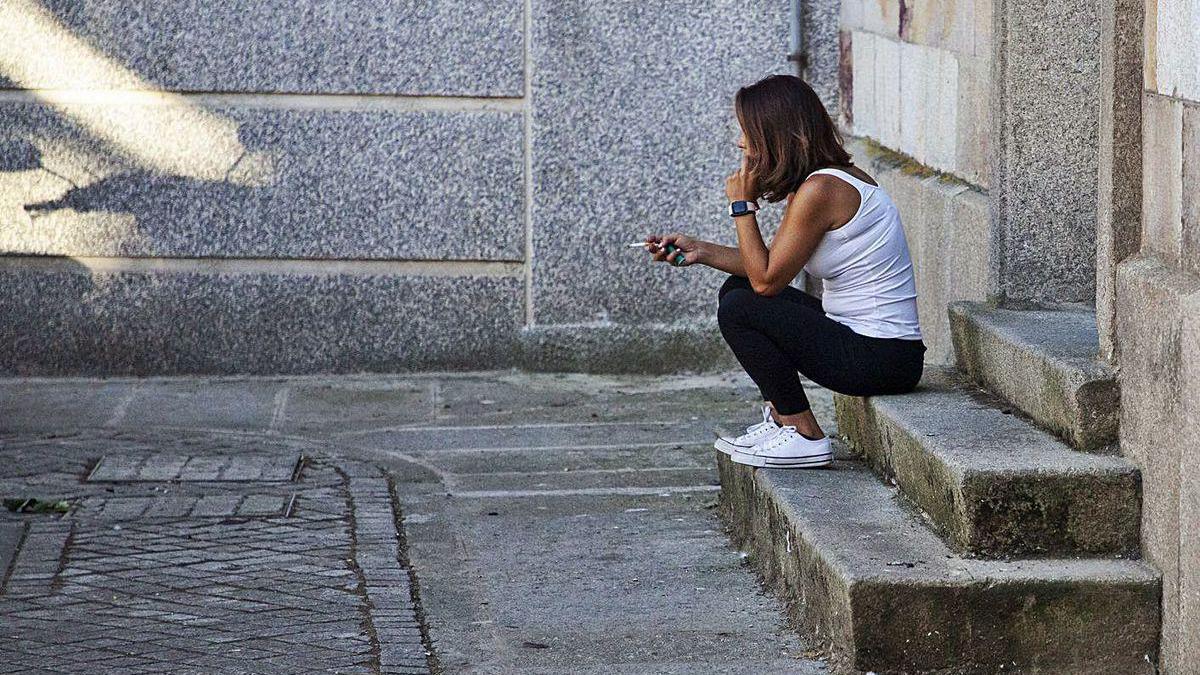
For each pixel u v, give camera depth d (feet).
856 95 50.62
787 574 28.96
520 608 29.48
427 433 45.06
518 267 52.49
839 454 33.01
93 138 51.13
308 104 51.26
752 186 30.94
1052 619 24.98
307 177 51.55
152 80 50.90
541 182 51.70
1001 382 31.01
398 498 37.83
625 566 32.01
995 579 24.81
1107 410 26.84
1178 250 25.12
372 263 52.21
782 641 27.22
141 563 31.96
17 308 51.75
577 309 52.49
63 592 30.07
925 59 43.19
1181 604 24.12
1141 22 26.71
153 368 52.21
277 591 30.30
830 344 30.89
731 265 32.63
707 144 51.70
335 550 33.14
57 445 42.93
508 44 51.08
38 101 50.90
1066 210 34.01
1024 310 33.83
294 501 37.19
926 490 27.76
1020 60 33.68
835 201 30.37
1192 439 23.34
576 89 51.31
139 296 51.88
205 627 28.14
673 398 49.55
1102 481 25.80
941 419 29.53
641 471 40.32
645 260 52.26
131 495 37.50
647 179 51.78
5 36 50.47
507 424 46.14
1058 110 33.73
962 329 33.58
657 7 51.08
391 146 51.49
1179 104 24.91
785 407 31.50
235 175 51.47
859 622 24.80
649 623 28.43
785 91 30.63
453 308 52.39
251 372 52.34
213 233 51.70
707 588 30.42
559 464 41.24
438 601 29.99
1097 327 29.58
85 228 51.47
